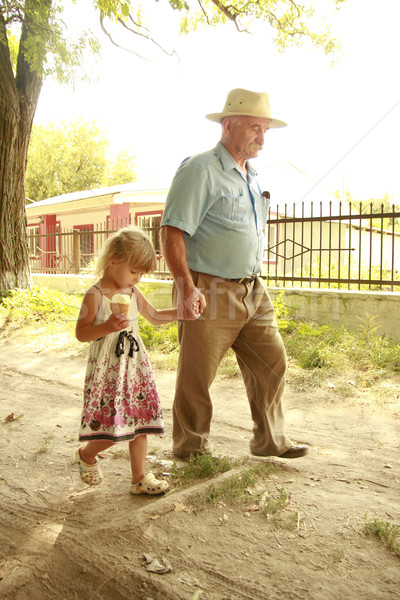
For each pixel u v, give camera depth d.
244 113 2.72
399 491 2.66
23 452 3.29
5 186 9.88
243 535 2.21
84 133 33.44
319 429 3.77
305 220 7.65
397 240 20.30
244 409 4.32
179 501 2.46
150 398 2.65
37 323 8.50
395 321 6.43
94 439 2.50
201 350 2.88
